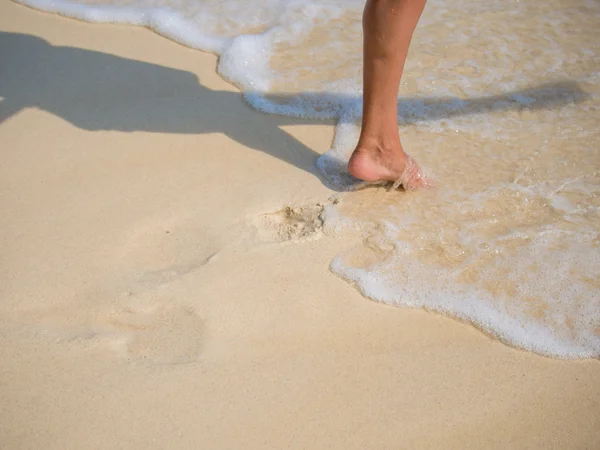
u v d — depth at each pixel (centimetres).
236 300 147
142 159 179
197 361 136
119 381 132
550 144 186
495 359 140
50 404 129
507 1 239
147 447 124
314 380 134
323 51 219
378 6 146
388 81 155
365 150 165
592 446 128
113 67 212
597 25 229
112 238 159
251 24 230
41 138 185
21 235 159
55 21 233
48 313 143
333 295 149
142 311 144
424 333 143
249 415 129
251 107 199
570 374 138
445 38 223
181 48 221
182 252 157
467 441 127
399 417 130
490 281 152
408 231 162
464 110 198
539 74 210
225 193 171
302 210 167
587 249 159
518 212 167
